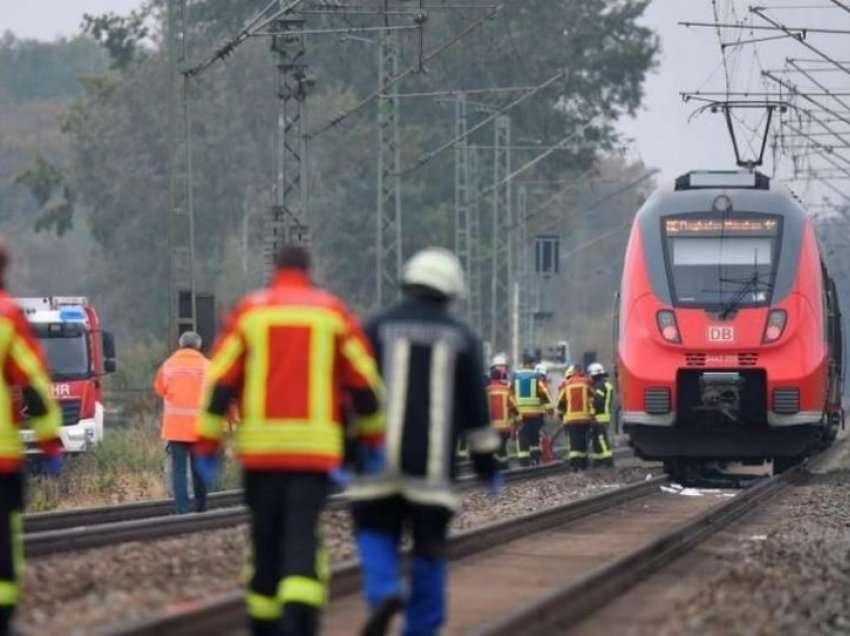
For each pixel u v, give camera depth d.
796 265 101.19
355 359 33.50
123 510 79.44
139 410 163.88
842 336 125.00
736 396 99.75
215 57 120.62
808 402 99.69
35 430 35.41
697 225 102.25
